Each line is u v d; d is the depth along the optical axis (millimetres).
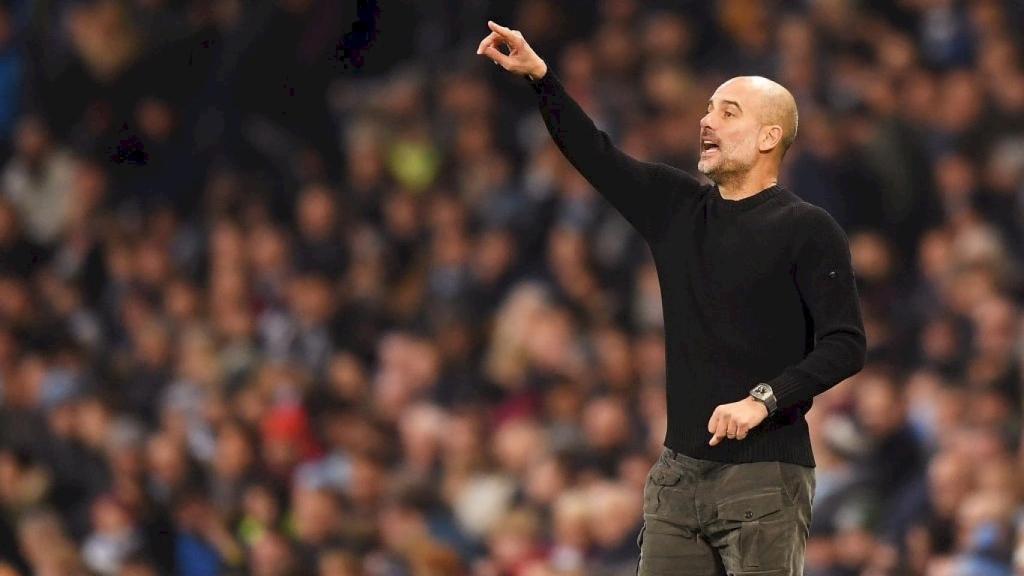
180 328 54812
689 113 52000
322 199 55875
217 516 43500
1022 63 48625
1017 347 39531
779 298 18969
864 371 41844
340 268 54969
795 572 19016
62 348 54781
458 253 52938
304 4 59812
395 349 49531
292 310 53438
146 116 61188
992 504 34000
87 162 61031
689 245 19438
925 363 42156
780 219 19016
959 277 42562
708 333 19141
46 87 62156
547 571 37594
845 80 49938
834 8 51656
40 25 62844
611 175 19953
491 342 50000
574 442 42188
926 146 48188
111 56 61500
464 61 58406
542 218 52219
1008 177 45938
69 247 60062
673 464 19344
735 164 19344
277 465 45688
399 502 42500
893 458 38469
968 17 51094
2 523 46031
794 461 19016
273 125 59875
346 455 45906
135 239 59281
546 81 19984
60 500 48219
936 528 35625
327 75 59906
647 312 47375
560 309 48094
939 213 47438
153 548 43594
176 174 60281
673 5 55031
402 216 55188
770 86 19516
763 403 18156
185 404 50719
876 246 45781
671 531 19344
